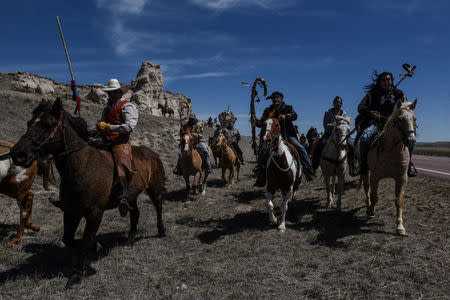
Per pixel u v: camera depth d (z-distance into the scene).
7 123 14.07
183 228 6.32
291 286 3.95
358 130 6.78
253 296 3.72
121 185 4.40
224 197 9.26
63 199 3.93
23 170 5.26
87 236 4.02
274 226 6.20
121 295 3.85
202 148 9.66
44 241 5.48
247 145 40.78
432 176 10.77
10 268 4.50
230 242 5.47
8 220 6.48
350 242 5.13
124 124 4.31
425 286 3.77
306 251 4.96
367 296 3.64
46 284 4.03
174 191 10.17
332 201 7.52
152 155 5.58
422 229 5.39
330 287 3.88
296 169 6.21
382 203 7.15
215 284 4.04
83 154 3.93
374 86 6.31
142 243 5.47
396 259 4.42
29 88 42.66
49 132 3.65
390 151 5.35
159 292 3.91
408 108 5.16
